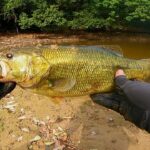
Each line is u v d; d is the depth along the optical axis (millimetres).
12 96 2568
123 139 2045
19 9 5832
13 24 5992
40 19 5660
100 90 828
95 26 5855
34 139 2012
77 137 2066
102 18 5898
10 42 5180
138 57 4672
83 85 819
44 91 807
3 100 2508
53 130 2129
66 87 803
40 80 797
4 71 787
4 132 2072
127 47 5203
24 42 5254
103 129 2154
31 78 793
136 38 5707
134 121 683
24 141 1999
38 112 2348
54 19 5660
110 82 833
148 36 5812
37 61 793
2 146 1945
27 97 2553
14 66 790
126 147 1970
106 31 6051
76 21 5816
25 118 2248
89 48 842
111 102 797
